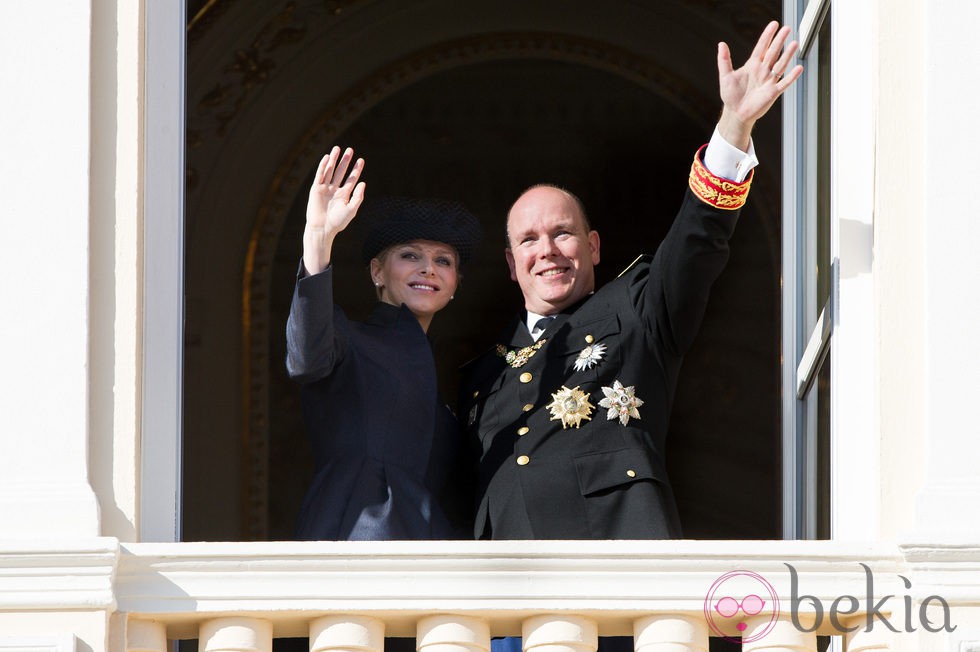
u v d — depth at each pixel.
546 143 31.56
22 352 13.07
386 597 12.53
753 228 30.77
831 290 13.88
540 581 12.59
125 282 13.34
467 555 12.60
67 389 13.02
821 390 14.52
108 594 12.26
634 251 31.42
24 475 12.86
